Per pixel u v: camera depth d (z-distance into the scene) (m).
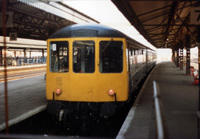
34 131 6.77
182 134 4.62
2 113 6.84
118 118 7.73
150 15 10.84
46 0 8.28
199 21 7.30
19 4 9.89
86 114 6.49
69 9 10.20
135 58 9.77
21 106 7.79
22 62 33.88
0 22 9.89
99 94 6.42
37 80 15.87
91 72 6.42
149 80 15.73
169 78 16.97
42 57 39.09
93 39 6.40
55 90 6.65
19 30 16.12
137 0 7.46
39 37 19.28
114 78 6.49
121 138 4.61
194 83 12.97
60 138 2.03
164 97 9.03
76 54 6.48
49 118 7.78
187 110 6.72
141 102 8.27
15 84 13.79
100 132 6.55
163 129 2.12
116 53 6.53
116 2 6.33
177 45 32.38
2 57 30.38
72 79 6.46
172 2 8.38
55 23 12.94
